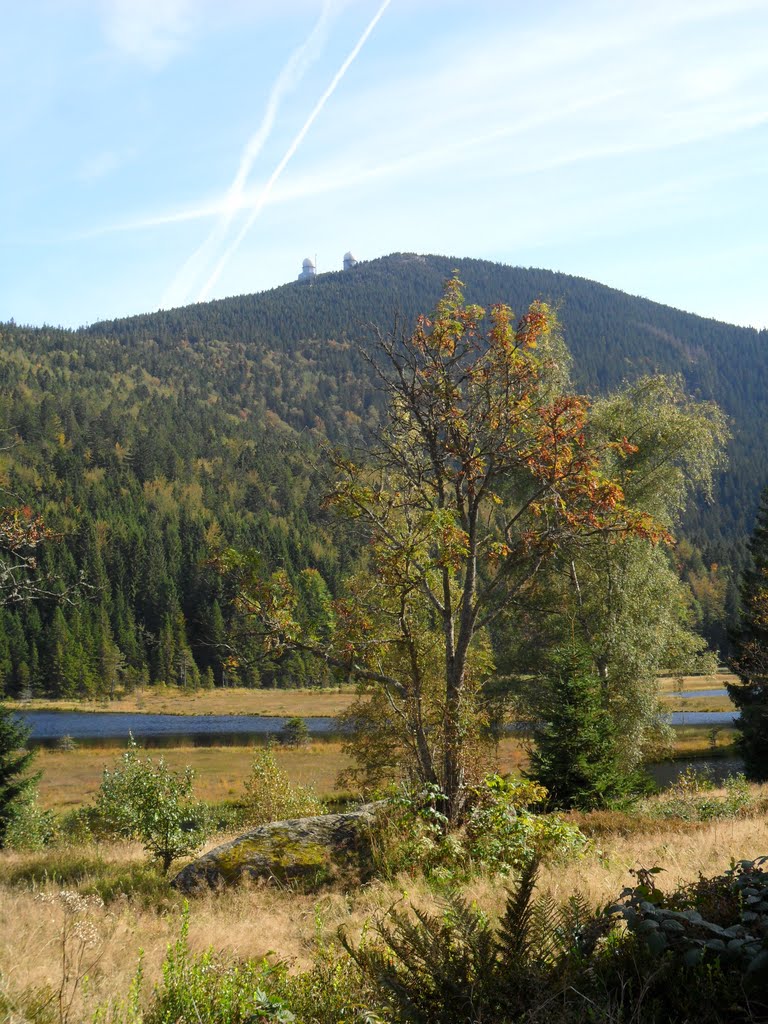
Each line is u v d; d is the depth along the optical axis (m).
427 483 17.09
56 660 121.44
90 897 7.45
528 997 3.31
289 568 146.62
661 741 32.84
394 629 18.09
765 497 43.56
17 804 26.47
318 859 10.55
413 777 16.84
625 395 32.97
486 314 16.61
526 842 10.05
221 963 4.78
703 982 3.36
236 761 54.34
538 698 29.95
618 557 30.00
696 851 9.28
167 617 136.00
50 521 153.00
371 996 3.76
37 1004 4.16
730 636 41.22
